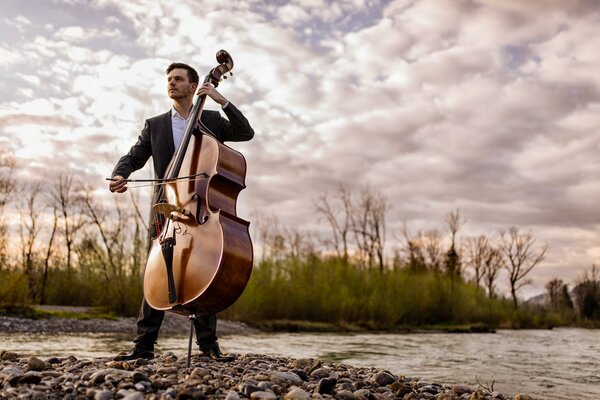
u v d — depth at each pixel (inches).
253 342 556.7
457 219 1871.3
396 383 161.6
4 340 457.1
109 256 846.5
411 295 1119.0
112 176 174.1
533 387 266.1
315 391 141.6
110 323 650.2
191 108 179.9
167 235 158.7
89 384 127.7
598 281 2388.0
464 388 175.2
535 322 1549.0
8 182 934.4
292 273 963.3
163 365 159.3
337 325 902.4
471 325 1140.5
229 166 163.3
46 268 898.7
